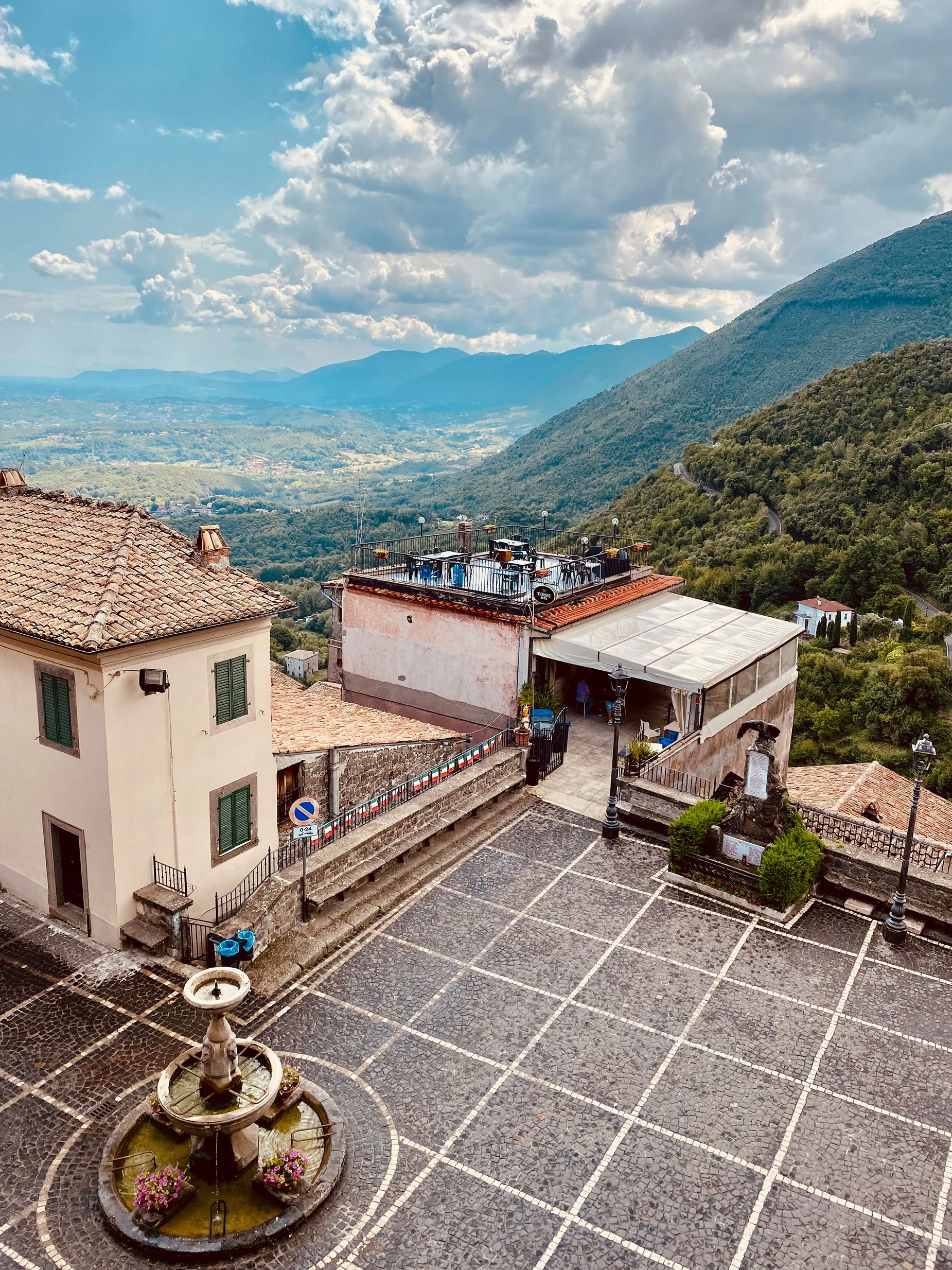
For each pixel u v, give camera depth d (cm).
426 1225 1096
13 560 1823
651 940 1744
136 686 1587
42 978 1570
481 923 1783
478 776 2252
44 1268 1020
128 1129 1211
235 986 1163
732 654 2678
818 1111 1311
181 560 1844
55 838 1727
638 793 2175
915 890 1812
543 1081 1356
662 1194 1157
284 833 2100
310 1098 1288
